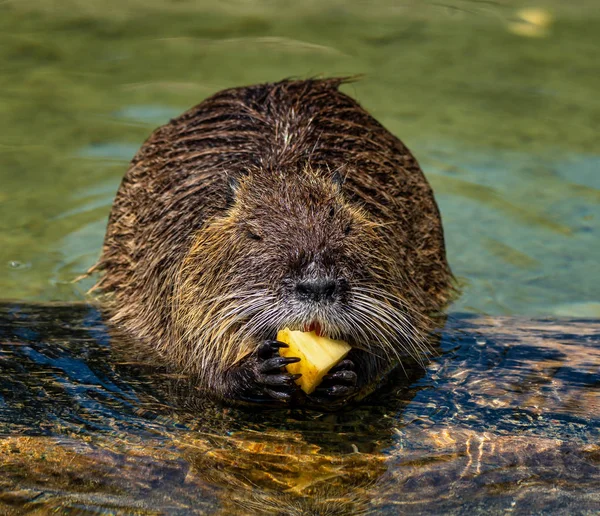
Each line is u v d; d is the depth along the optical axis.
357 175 10.04
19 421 8.16
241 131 10.34
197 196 9.73
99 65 18.20
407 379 9.11
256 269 8.29
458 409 8.55
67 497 7.28
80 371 9.11
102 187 14.24
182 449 7.86
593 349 9.74
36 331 10.02
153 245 9.97
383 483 7.53
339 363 8.26
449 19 20.94
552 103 17.42
